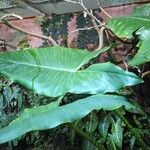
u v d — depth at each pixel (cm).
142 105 288
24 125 112
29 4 323
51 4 324
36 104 321
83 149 272
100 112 270
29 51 167
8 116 340
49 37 305
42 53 168
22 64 159
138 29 158
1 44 364
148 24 162
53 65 164
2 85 351
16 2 317
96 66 154
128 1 315
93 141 171
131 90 276
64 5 325
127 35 161
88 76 151
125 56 287
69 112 121
